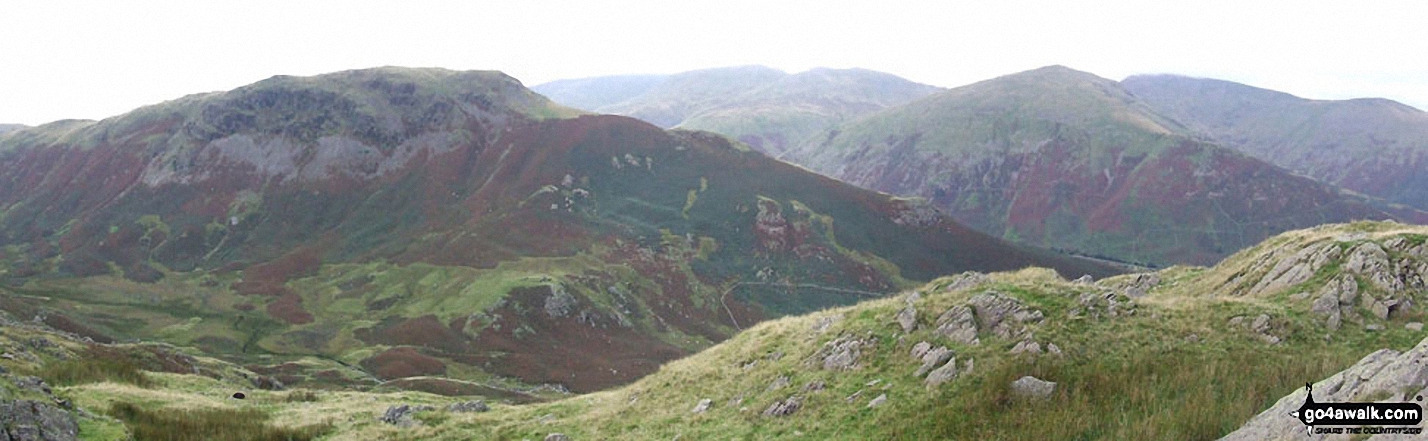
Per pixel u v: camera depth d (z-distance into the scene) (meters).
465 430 44.59
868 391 37.06
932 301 43.28
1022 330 37.84
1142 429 28.66
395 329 177.00
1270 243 56.19
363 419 49.84
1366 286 40.75
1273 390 29.94
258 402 57.44
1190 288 54.75
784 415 37.41
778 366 43.78
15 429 33.41
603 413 44.53
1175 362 34.22
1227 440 25.80
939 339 39.16
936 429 31.83
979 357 36.31
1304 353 35.12
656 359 176.12
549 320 188.25
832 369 40.78
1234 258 57.25
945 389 34.75
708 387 44.69
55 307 176.38
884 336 41.81
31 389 39.34
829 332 45.62
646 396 46.00
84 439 37.00
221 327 179.12
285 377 118.38
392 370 141.50
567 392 140.38
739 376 44.88
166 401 50.50
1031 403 32.12
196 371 81.06
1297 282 44.31
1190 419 28.73
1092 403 31.58
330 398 63.34
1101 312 38.91
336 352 164.25
